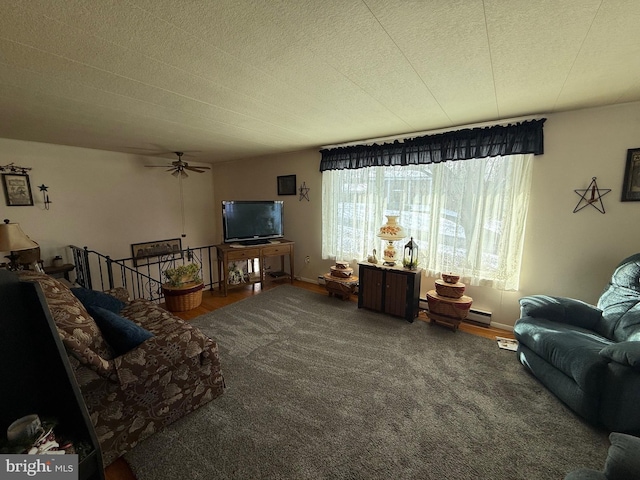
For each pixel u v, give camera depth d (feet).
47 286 5.20
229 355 8.09
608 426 5.13
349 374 7.19
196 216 18.90
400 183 11.44
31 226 12.26
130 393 4.95
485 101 7.34
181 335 5.86
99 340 5.05
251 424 5.57
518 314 9.55
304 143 12.85
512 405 6.07
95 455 2.87
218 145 13.14
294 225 15.71
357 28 4.15
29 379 2.83
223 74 5.65
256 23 4.00
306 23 4.01
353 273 13.56
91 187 13.96
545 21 3.98
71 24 3.95
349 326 9.99
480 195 9.62
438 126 9.84
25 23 3.89
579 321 7.21
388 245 11.17
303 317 10.77
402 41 4.51
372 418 5.72
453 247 10.38
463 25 4.08
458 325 9.74
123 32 4.18
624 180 7.64
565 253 8.61
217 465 4.70
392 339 9.04
